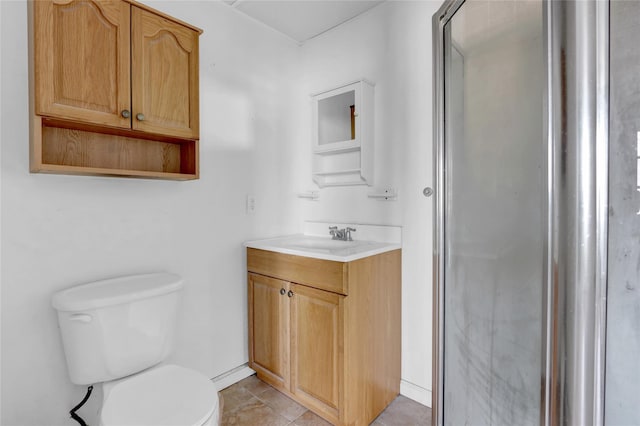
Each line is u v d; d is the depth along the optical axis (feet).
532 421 2.02
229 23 6.13
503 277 2.37
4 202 3.77
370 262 5.14
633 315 1.61
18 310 3.86
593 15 1.57
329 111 6.91
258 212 6.68
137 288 4.20
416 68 5.74
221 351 6.05
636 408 1.62
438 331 3.67
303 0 6.02
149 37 4.29
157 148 5.01
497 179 2.46
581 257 1.61
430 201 5.57
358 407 4.90
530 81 2.00
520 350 2.15
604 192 1.59
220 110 5.98
